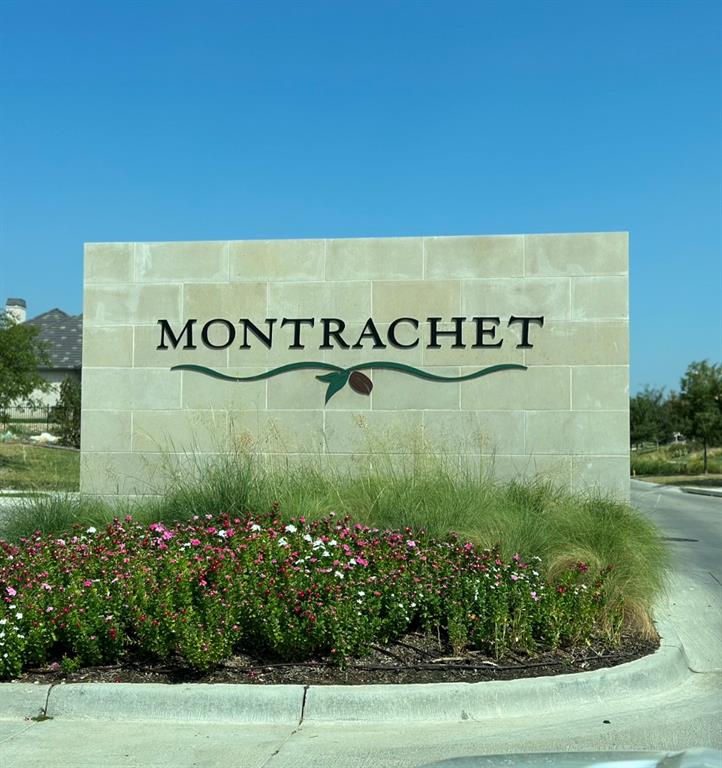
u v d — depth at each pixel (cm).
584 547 845
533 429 1266
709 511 2122
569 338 1267
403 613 678
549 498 1040
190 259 1339
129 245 1349
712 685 673
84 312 1352
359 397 1297
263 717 582
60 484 1279
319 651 657
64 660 625
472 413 1277
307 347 1311
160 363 1334
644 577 821
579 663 664
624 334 1259
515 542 843
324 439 1296
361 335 1302
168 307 1338
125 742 542
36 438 3284
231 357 1323
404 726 574
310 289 1316
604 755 291
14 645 616
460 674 636
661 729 566
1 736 553
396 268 1302
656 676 660
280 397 1310
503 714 596
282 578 673
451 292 1291
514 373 1273
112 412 1338
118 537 810
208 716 583
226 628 623
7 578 681
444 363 1286
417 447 1208
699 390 3891
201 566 683
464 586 692
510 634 682
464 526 886
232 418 1315
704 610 895
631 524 935
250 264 1327
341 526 845
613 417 1254
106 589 661
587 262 1270
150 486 1313
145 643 627
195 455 1310
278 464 1224
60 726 572
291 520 855
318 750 527
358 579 695
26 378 2589
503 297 1282
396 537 797
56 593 655
